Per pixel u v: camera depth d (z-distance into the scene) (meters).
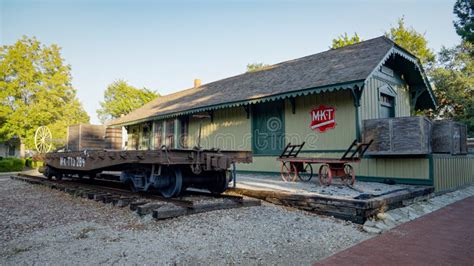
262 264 3.69
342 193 6.71
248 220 5.53
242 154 7.76
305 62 13.19
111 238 4.56
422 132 7.93
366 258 3.96
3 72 25.16
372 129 8.79
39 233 4.88
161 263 3.63
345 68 9.73
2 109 24.45
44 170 12.43
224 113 13.89
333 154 9.95
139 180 7.36
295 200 6.65
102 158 8.04
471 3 19.47
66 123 26.67
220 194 7.46
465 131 10.36
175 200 6.41
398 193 6.70
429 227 5.55
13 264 3.60
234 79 16.94
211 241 4.43
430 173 8.11
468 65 23.55
